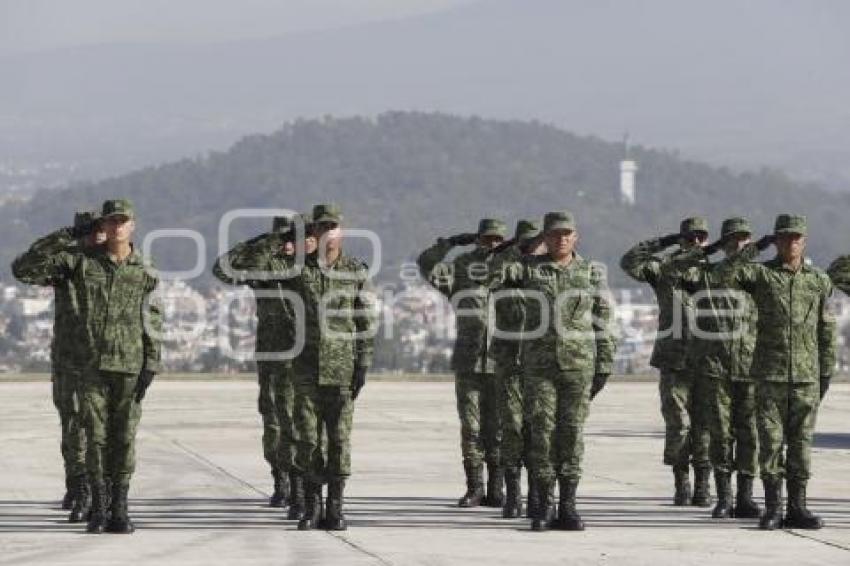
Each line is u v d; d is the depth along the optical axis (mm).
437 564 24297
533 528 27906
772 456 28344
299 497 28938
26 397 61094
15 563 24219
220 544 26188
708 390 30500
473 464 31516
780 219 28641
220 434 46781
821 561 24781
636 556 25156
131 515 29828
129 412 27531
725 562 24656
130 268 27562
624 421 52875
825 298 28672
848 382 79188
